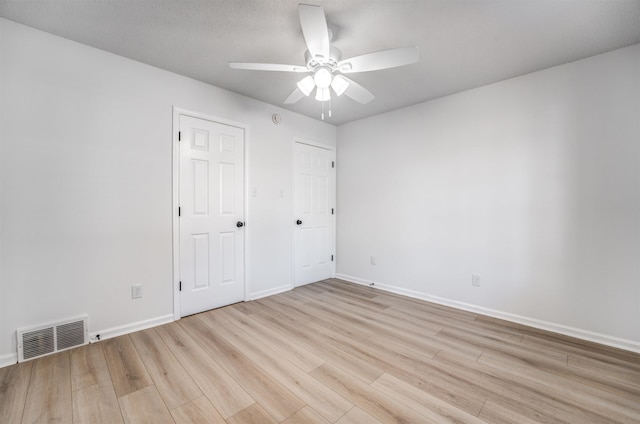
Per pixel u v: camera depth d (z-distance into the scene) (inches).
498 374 69.4
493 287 106.1
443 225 119.7
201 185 107.7
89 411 56.4
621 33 75.0
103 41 81.0
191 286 105.4
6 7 66.7
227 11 68.3
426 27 73.5
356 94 87.2
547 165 94.6
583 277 88.4
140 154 92.7
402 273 133.8
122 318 89.7
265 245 129.4
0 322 71.0
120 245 89.1
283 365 73.0
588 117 87.3
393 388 64.0
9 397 59.9
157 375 68.2
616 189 83.2
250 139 122.5
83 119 82.3
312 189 151.6
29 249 74.6
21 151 73.4
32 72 74.7
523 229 99.4
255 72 99.5
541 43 80.1
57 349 78.0
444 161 119.1
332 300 124.5
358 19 70.4
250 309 112.6
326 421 54.1
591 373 69.7
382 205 141.9
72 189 80.7
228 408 57.5
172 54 87.9
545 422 54.1
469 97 111.7
